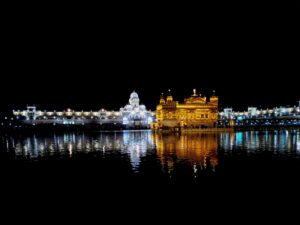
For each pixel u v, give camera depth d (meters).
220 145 35.38
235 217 11.12
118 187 15.62
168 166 21.05
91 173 19.47
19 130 96.88
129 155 27.70
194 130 68.88
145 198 13.62
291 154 26.53
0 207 12.93
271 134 57.97
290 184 15.58
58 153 31.14
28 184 16.94
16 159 27.14
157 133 70.38
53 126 108.25
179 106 80.06
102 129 106.50
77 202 13.36
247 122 111.94
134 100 126.12
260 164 21.39
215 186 15.34
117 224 10.76
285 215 11.26
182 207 12.30
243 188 14.91
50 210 12.41
